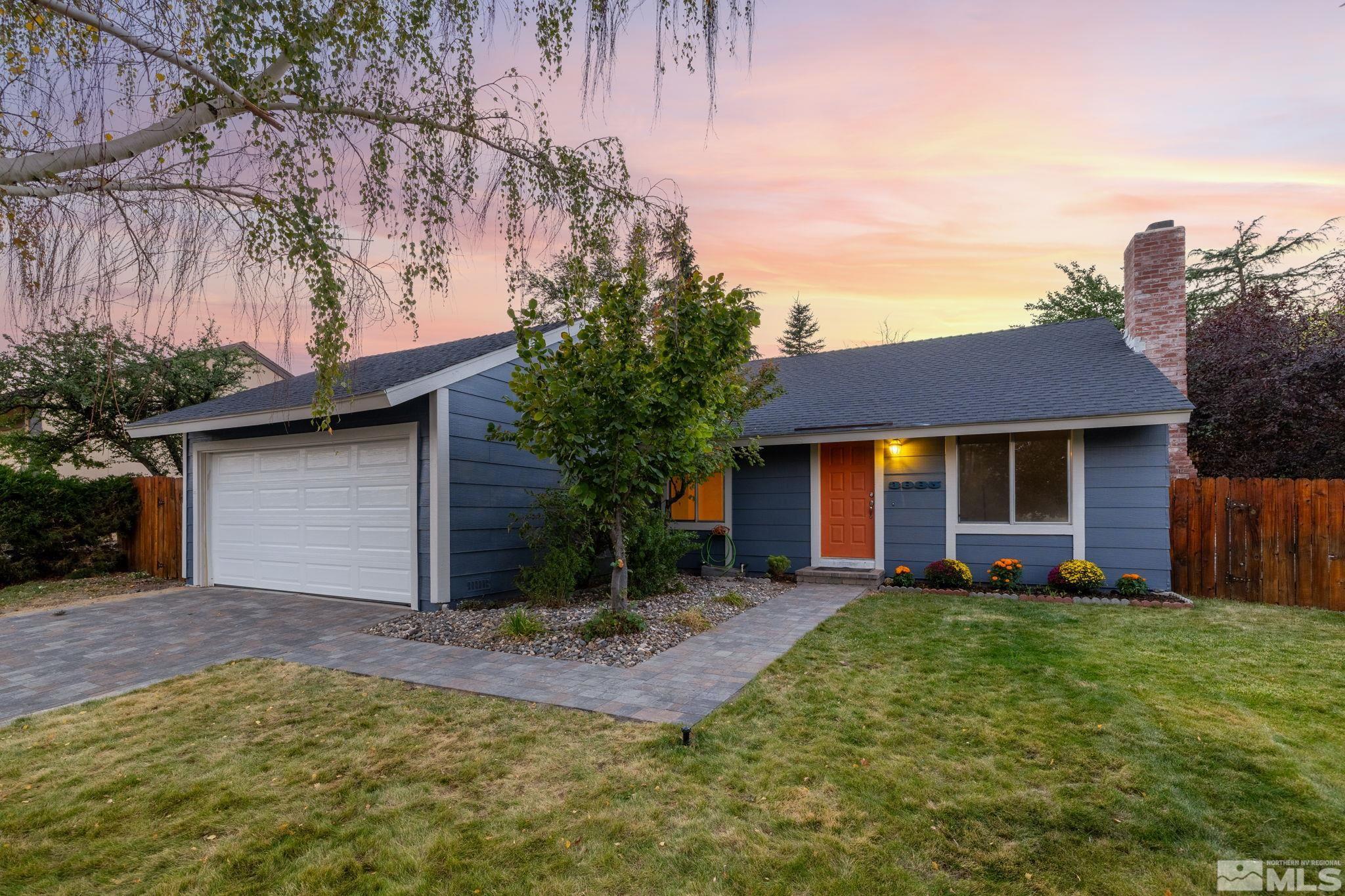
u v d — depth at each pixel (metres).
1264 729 3.82
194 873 2.51
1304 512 7.70
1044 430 8.30
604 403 6.14
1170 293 9.79
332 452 8.72
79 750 3.67
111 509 11.30
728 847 2.67
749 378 9.41
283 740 3.77
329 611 7.66
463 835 2.77
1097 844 2.67
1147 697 4.36
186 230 3.41
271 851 2.66
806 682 4.74
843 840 2.71
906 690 4.54
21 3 2.93
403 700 4.41
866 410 10.05
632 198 4.98
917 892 2.38
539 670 5.11
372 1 3.67
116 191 3.25
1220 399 11.26
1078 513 8.59
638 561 8.39
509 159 4.48
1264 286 13.09
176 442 15.22
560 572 7.64
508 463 8.91
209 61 3.27
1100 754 3.49
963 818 2.87
